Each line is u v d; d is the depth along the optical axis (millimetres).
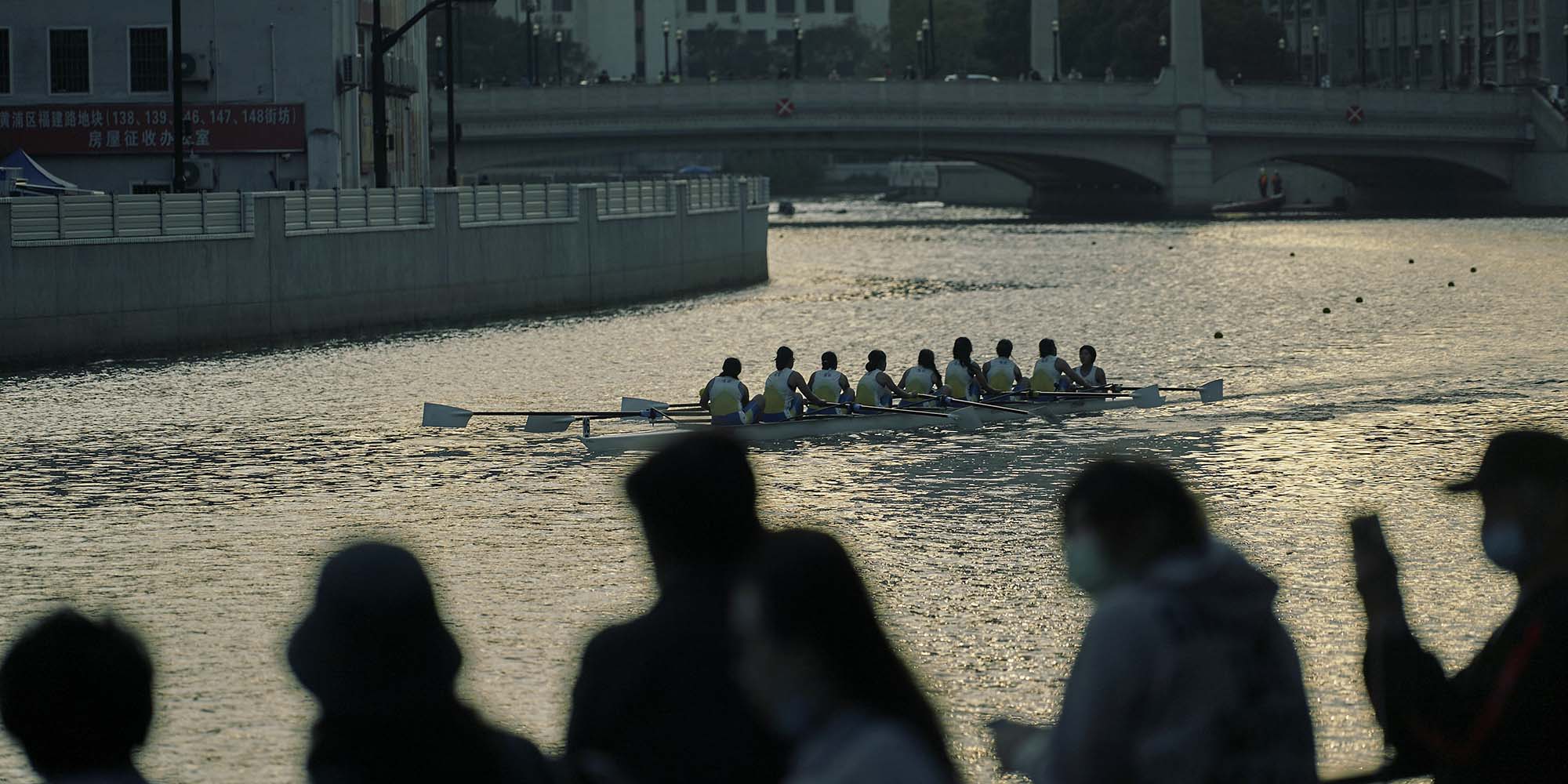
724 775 14055
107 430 70562
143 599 40344
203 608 39312
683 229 155500
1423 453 59844
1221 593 13078
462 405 78812
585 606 39062
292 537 47688
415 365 96875
